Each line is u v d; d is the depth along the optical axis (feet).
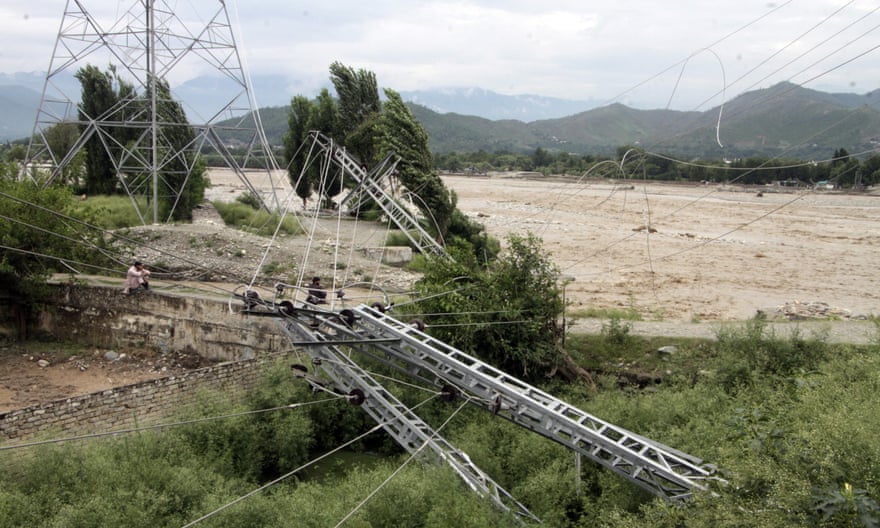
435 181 150.00
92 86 207.31
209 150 558.15
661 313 122.72
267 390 77.25
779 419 54.24
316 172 207.21
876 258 189.88
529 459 65.21
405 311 89.71
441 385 51.39
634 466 46.11
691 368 85.15
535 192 378.53
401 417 53.52
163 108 172.65
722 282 156.56
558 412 48.16
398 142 151.53
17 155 216.33
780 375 79.15
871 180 271.08
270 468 73.82
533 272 92.53
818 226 253.85
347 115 200.54
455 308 86.84
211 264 119.14
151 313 101.45
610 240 215.92
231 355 95.09
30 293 105.81
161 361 98.27
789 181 308.40
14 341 106.63
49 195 107.34
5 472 57.98
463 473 52.26
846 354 79.10
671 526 42.47
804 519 36.58
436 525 47.09
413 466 61.31
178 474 59.57
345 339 52.03
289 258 124.26
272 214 170.50
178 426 69.82
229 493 59.57
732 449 48.01
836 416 45.65
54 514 52.70
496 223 248.73
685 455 48.75
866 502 35.94
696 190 357.00
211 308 95.91
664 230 240.53
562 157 462.60
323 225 182.29
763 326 87.76
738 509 39.32
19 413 62.39
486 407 49.39
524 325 86.48
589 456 47.70
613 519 48.39
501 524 47.85
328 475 71.72
